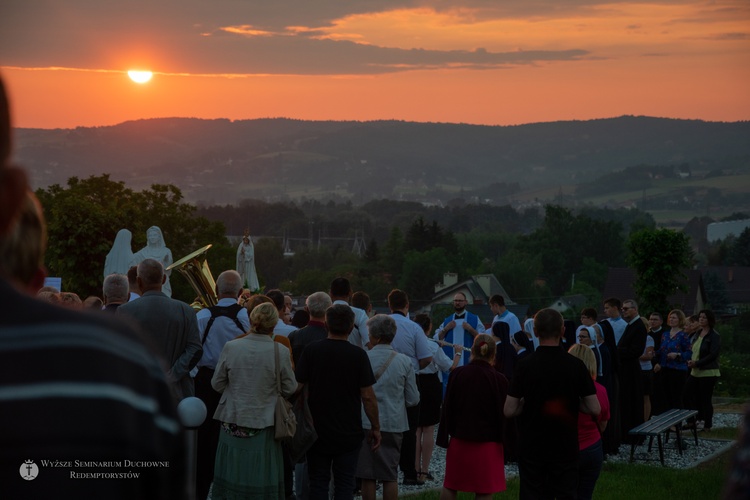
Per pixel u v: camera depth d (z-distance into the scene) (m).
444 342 12.68
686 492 10.59
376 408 7.90
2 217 1.27
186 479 1.34
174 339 7.50
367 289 103.75
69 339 1.23
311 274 108.00
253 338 7.48
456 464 8.17
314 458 7.84
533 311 102.88
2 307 1.23
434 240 114.88
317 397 7.74
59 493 1.20
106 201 51.00
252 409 7.32
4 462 1.17
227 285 8.82
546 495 7.47
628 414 13.53
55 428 1.18
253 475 7.33
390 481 8.51
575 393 7.43
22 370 1.19
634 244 24.78
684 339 15.45
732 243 147.75
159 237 16.56
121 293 8.08
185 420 5.29
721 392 24.94
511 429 8.18
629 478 11.39
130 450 1.23
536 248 123.06
